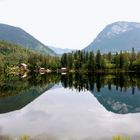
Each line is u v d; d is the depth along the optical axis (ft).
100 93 233.14
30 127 108.17
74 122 117.80
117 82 331.16
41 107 160.45
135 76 438.40
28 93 234.17
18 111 146.92
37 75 535.60
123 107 163.12
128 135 94.07
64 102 182.19
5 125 112.27
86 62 617.21
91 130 102.01
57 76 484.74
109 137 91.91
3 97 207.31
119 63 579.07
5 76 497.87
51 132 99.04
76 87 282.77
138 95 218.38
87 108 157.69
